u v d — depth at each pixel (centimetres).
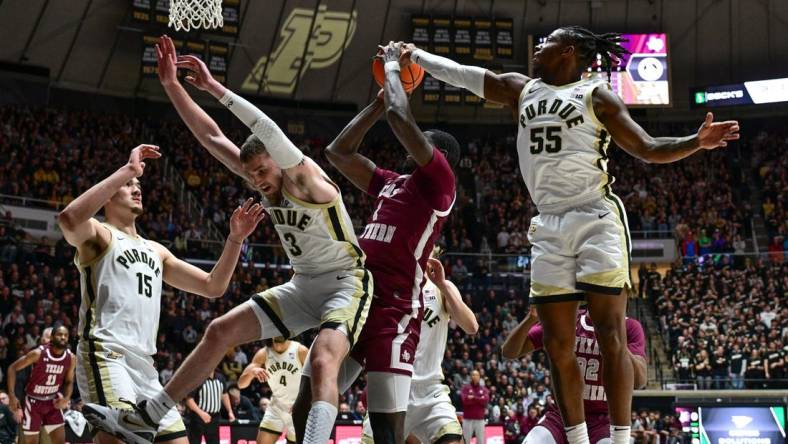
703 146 377
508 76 452
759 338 2048
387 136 3055
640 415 1675
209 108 2811
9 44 2508
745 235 2711
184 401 1220
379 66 497
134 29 2611
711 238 2628
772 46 2953
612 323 403
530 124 426
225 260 537
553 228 419
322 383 385
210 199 2564
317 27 2794
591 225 409
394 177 495
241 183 2670
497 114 3153
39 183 2236
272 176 425
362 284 428
